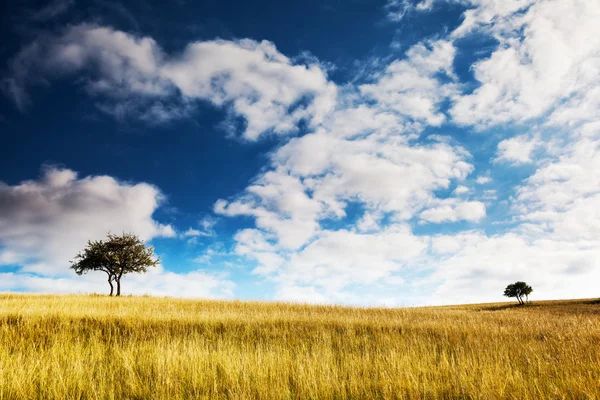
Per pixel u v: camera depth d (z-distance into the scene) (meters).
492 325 13.98
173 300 22.91
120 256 35.09
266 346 9.32
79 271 35.00
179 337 9.99
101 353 8.22
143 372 6.83
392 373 6.52
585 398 5.23
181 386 5.95
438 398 5.62
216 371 6.75
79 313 12.66
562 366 6.81
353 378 6.23
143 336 10.34
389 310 21.05
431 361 7.52
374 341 10.70
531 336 11.22
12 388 5.69
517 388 5.57
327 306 21.88
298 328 12.43
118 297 25.31
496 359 7.34
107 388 5.96
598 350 8.30
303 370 6.51
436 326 13.25
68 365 6.89
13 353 7.79
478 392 5.53
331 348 9.31
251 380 6.22
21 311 12.48
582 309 38.38
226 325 12.30
